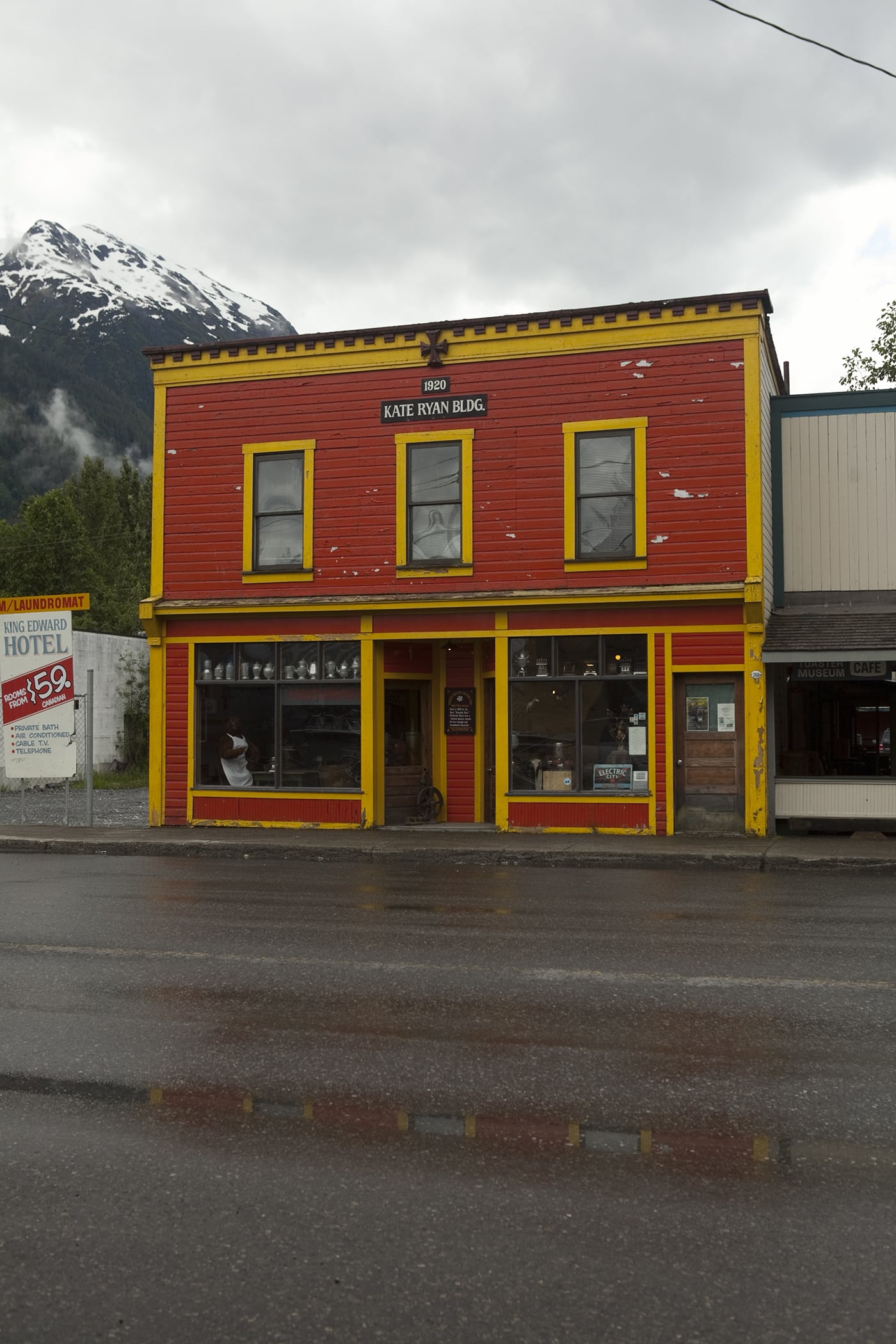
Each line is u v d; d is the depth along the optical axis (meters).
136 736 39.03
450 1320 3.48
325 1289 3.65
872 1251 3.90
